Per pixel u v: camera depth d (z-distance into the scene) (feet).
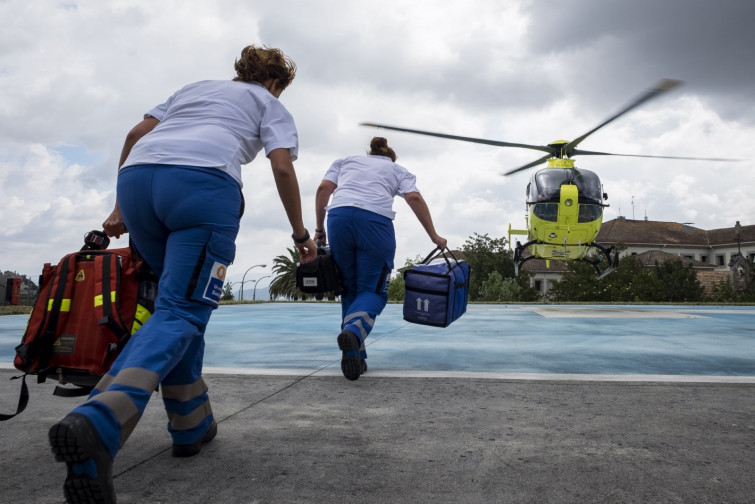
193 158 5.60
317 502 5.04
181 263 5.43
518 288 161.89
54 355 5.70
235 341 18.19
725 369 12.49
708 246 200.95
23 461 6.15
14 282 62.90
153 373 4.60
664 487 5.42
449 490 5.33
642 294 142.51
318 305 52.80
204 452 6.45
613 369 12.48
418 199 12.12
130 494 5.20
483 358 14.23
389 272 11.91
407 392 9.69
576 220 42.86
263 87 6.66
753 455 6.38
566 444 6.79
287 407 8.61
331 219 11.61
